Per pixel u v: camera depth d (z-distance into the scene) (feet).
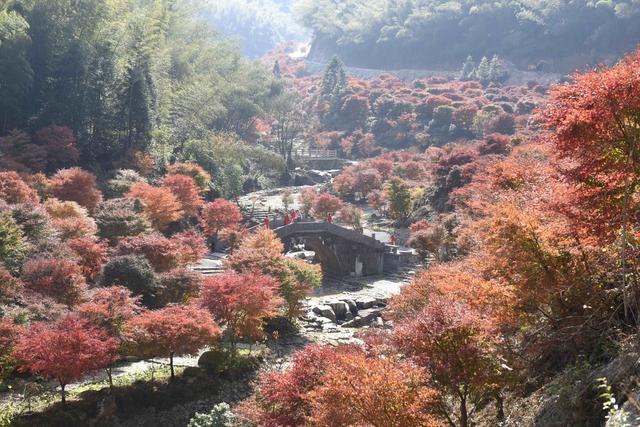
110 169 248.73
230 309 125.18
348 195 343.05
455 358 52.85
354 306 183.21
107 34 289.74
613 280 54.85
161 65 326.24
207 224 221.25
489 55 624.59
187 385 116.78
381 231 271.49
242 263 160.45
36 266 121.29
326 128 507.71
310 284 168.25
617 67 45.78
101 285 136.87
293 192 346.13
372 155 449.48
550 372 57.06
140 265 140.56
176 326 112.98
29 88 251.19
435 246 191.01
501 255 56.95
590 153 47.03
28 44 249.96
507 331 65.16
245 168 353.31
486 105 447.42
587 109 45.60
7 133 239.50
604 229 47.16
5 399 103.40
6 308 106.11
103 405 104.73
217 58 444.14
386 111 496.23
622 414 34.60
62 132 229.04
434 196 269.23
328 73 571.69
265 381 78.33
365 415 49.70
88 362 98.89
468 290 58.54
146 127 270.87
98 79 264.72
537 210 56.75
